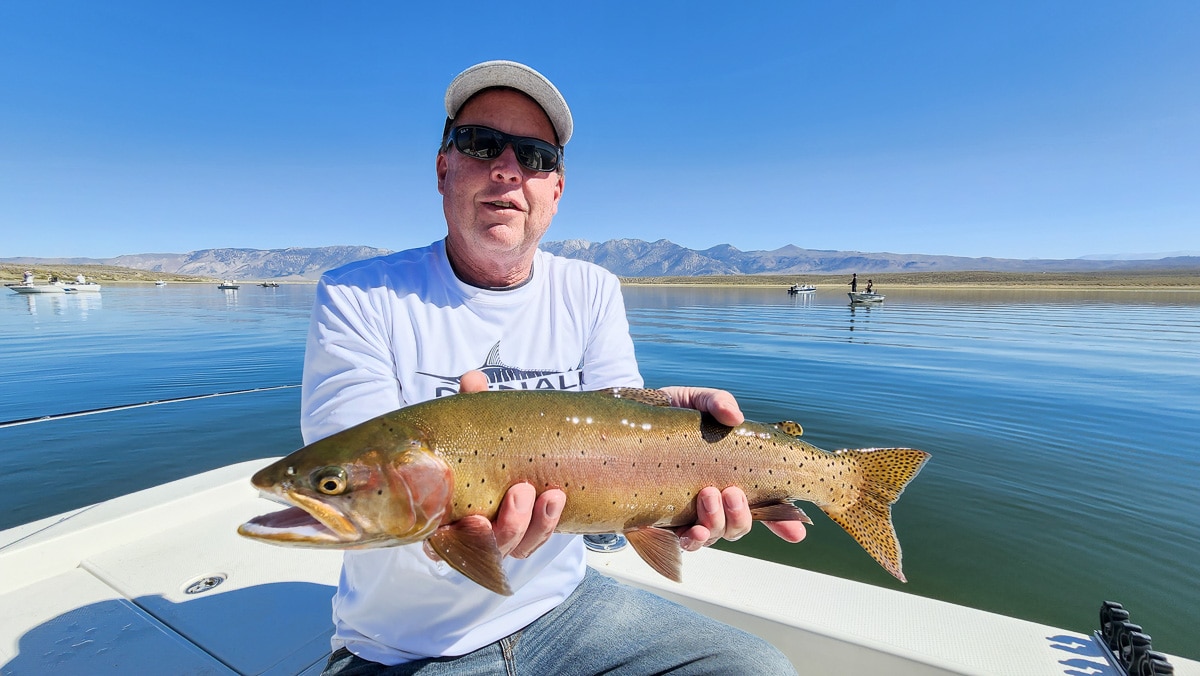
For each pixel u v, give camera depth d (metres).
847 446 2.66
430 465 0.57
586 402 0.67
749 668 0.65
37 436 2.89
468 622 0.65
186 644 0.81
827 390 3.80
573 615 0.71
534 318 0.78
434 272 0.75
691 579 0.97
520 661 0.67
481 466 0.60
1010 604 1.47
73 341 6.27
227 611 0.88
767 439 0.74
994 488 2.16
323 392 0.65
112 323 8.62
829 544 1.83
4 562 0.92
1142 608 1.44
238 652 0.80
